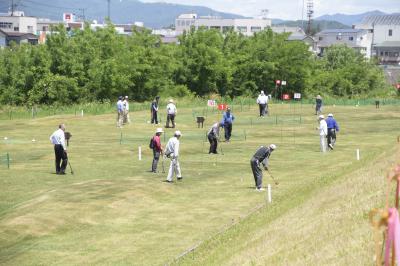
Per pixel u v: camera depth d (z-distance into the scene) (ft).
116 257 72.79
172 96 338.95
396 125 210.38
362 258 45.16
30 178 117.50
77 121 217.77
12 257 73.72
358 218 56.49
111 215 90.63
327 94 393.91
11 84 299.38
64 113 251.39
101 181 110.73
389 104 306.96
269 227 69.87
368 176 77.36
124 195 100.12
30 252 75.36
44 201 95.71
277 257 53.88
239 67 359.25
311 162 136.26
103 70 308.19
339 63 471.21
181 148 155.94
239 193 103.91
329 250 49.98
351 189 71.92
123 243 78.38
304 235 58.70
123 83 312.50
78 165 132.26
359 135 184.55
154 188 106.32
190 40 360.28
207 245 72.38
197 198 101.04
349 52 477.36
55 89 295.07
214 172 124.06
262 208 89.15
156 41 352.28
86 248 76.59
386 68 574.97
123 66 316.60
